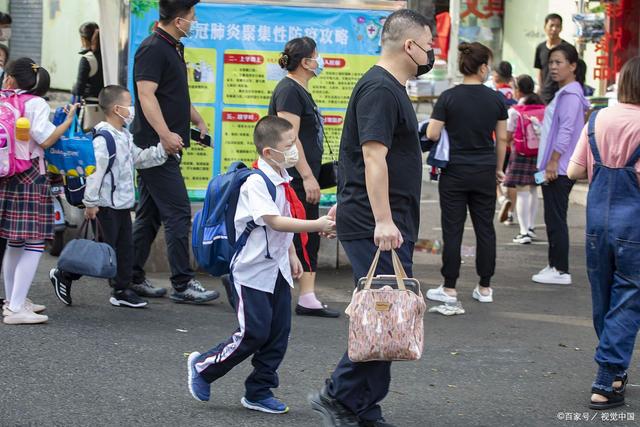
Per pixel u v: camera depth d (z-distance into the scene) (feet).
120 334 22.34
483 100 25.85
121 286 24.91
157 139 25.11
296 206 17.90
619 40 46.93
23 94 22.49
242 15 29.45
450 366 21.11
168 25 24.77
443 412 18.08
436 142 26.13
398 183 16.12
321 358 21.26
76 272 23.32
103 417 16.99
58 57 51.42
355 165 16.24
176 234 25.44
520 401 18.90
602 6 46.50
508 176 35.99
